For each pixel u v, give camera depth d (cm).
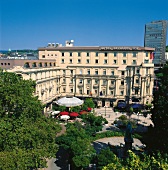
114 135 6341
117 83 9588
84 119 7012
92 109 8862
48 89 8775
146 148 4147
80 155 4028
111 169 2141
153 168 2100
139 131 6775
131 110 8375
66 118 7306
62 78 10169
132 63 9456
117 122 7431
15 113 3772
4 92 3612
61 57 10162
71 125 5584
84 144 4162
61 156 5053
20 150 3197
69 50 10006
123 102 9500
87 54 9881
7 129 3341
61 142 4703
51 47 10650
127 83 9556
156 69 13275
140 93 9369
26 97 3834
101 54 9712
